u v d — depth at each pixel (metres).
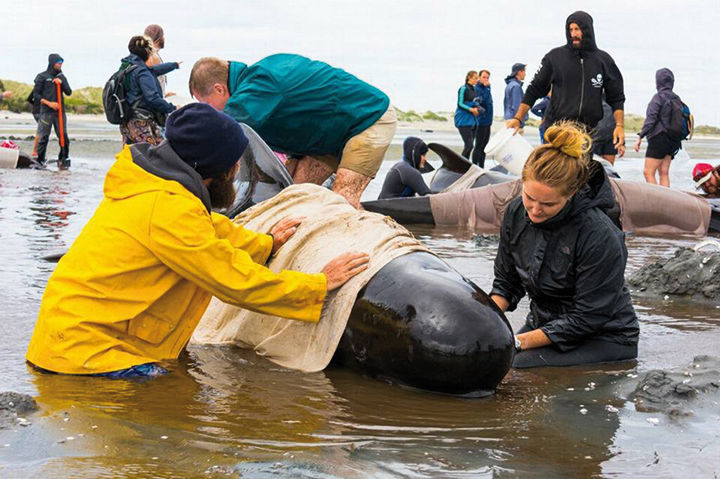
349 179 7.39
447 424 3.42
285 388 3.84
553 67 11.12
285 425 3.30
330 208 4.70
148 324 4.02
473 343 3.76
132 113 11.97
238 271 3.86
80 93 63.12
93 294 3.86
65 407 3.36
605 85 11.27
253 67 7.07
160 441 3.01
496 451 3.10
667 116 13.85
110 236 3.87
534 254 4.41
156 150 3.98
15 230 8.45
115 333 3.95
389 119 7.40
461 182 11.53
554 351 4.45
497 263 4.68
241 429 3.21
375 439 3.18
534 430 3.36
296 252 4.45
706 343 4.86
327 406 3.60
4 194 12.03
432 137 43.03
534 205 4.17
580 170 4.08
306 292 4.02
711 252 6.35
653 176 14.22
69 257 3.95
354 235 4.41
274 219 4.77
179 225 3.80
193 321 4.18
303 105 7.05
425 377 3.83
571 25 10.98
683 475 2.89
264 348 4.38
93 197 11.97
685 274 6.22
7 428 3.05
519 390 3.95
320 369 4.13
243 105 6.88
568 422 3.46
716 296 6.04
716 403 3.67
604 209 4.42
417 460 2.96
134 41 12.02
